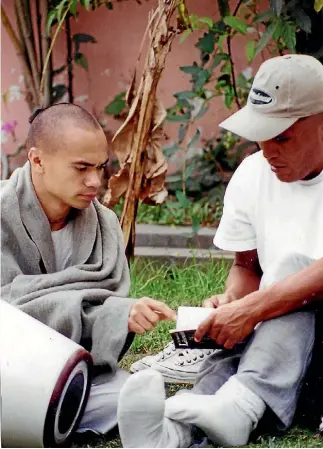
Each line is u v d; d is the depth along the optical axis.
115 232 3.23
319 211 3.13
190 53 6.20
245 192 3.26
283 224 3.17
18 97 6.34
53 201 3.05
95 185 2.98
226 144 6.19
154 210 6.08
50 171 2.98
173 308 4.45
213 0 5.84
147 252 5.40
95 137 2.96
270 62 3.08
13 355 2.69
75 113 2.99
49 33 5.59
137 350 3.97
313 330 2.84
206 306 3.19
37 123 3.01
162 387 2.60
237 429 2.70
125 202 4.50
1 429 2.68
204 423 2.66
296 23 4.56
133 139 4.45
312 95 3.00
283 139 3.02
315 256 3.07
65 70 6.36
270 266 3.06
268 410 2.79
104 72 6.37
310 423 2.97
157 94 6.29
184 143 6.25
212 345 2.95
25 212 3.05
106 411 2.94
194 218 5.25
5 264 3.01
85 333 2.97
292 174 3.07
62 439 2.76
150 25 4.37
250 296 2.85
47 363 2.67
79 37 5.85
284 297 2.81
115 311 2.95
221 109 6.22
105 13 6.29
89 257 3.14
